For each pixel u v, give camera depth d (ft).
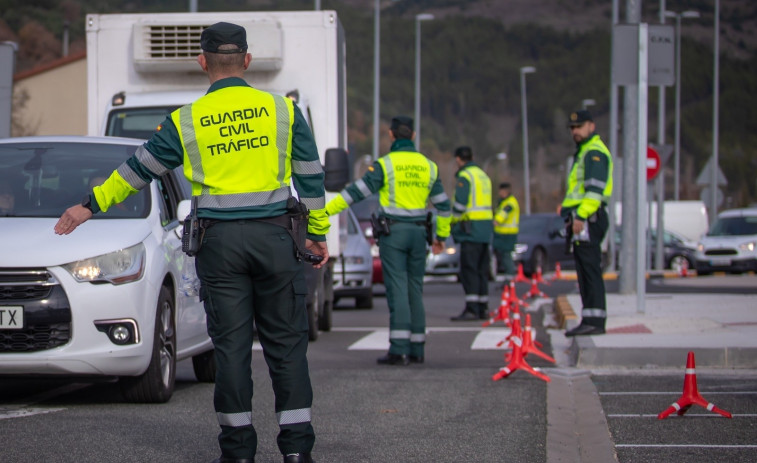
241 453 29.60
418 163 59.62
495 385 51.13
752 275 164.55
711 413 42.91
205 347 50.98
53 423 40.04
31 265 41.29
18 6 554.46
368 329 82.02
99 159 47.44
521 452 36.17
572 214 63.46
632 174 100.27
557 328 80.02
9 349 41.37
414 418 42.50
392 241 59.11
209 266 29.53
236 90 29.78
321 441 37.96
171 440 37.19
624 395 47.39
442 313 96.63
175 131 29.55
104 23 75.10
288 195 29.86
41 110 267.59
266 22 72.23
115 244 42.78
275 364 30.04
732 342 58.08
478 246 87.40
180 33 73.97
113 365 42.06
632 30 72.69
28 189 45.65
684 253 199.62
